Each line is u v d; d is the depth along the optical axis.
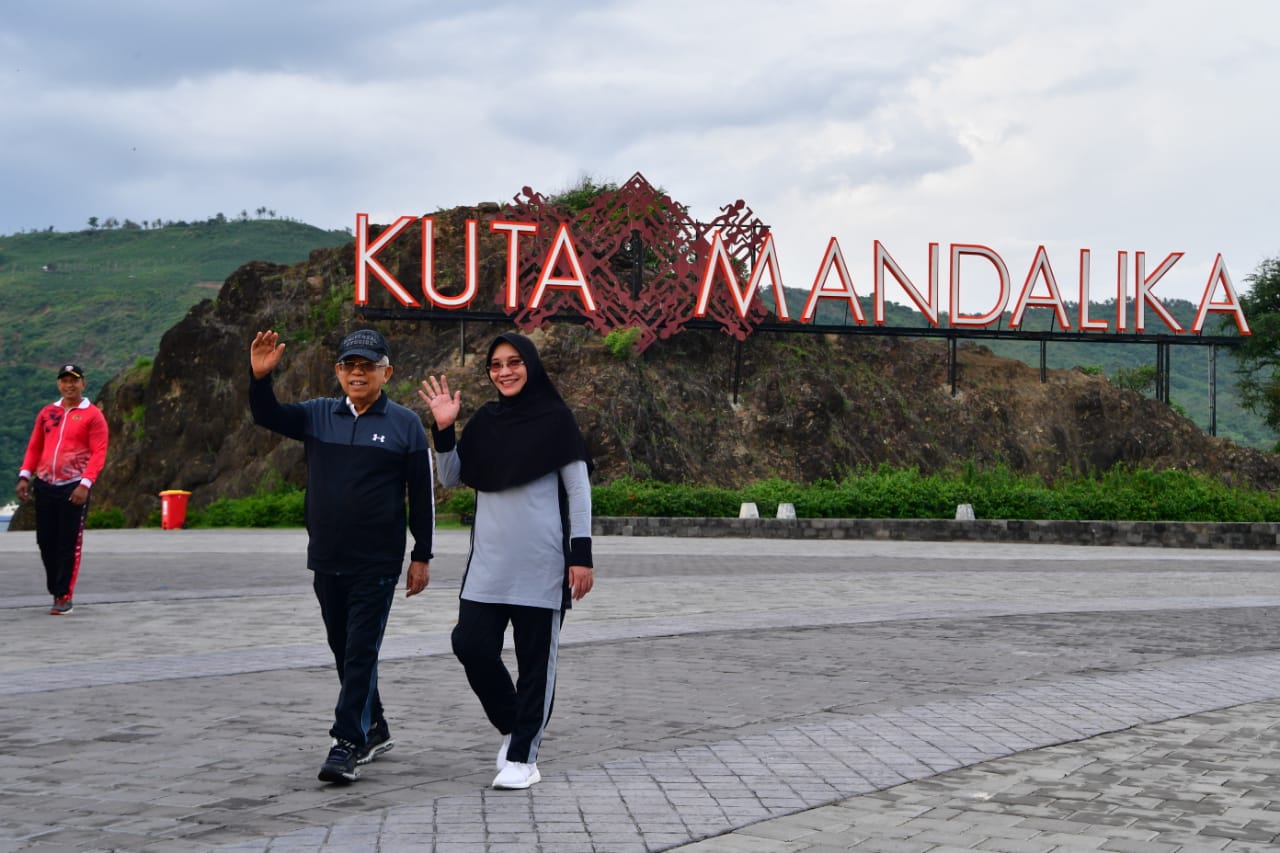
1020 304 45.59
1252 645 11.00
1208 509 33.12
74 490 12.29
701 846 4.56
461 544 25.73
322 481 5.80
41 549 12.51
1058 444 49.12
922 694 8.22
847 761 6.07
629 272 44.94
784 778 5.68
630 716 7.33
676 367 45.25
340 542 5.75
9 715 7.09
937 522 30.19
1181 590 16.86
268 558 21.58
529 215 41.66
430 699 7.80
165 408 48.97
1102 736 6.82
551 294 42.22
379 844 4.48
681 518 31.06
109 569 18.89
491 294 46.22
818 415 45.34
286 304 49.19
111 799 5.18
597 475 38.66
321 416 5.92
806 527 30.45
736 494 33.38
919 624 12.22
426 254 40.59
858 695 8.15
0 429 186.00
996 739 6.66
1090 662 9.83
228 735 6.55
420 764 5.96
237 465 46.12
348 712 5.57
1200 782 5.74
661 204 42.31
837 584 16.77
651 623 11.87
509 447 5.64
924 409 48.53
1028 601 14.77
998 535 30.16
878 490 32.75
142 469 48.19
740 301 42.06
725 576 17.75
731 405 45.25
